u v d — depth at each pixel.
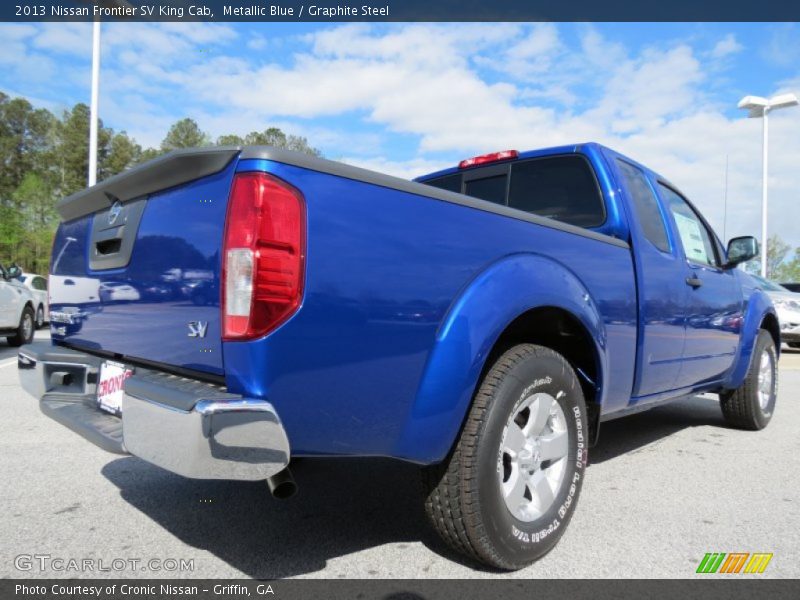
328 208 1.99
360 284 2.04
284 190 1.91
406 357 2.17
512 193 4.15
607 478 3.82
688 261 4.12
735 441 4.86
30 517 3.02
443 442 2.27
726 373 4.80
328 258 1.97
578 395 2.84
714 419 5.76
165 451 1.91
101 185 2.65
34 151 69.62
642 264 3.47
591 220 3.65
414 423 2.21
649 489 3.60
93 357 2.83
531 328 2.91
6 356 10.16
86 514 3.06
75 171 68.19
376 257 2.09
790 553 2.73
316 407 1.98
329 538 2.82
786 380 8.84
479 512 2.35
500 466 2.43
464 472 2.34
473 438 2.36
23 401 6.01
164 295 2.25
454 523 2.38
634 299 3.37
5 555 2.60
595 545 2.79
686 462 4.21
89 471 3.75
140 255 2.41
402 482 3.68
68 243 3.14
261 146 1.92
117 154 70.38
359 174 2.09
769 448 4.63
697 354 4.18
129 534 2.83
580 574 2.50
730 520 3.12
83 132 69.00
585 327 2.88
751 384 5.08
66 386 2.93
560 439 2.75
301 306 1.91
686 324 3.96
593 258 3.08
